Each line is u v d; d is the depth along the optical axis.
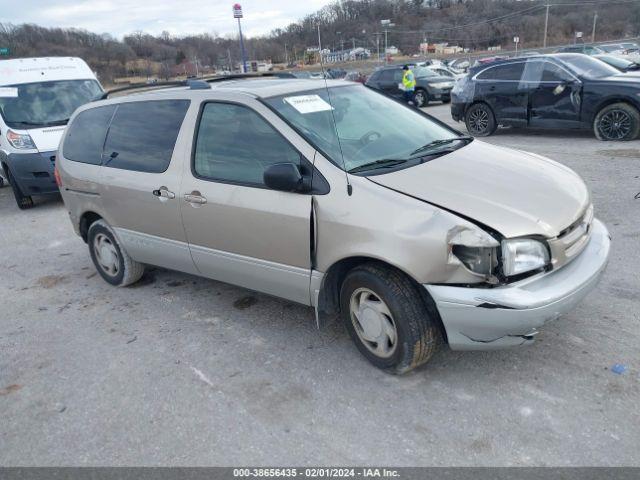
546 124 10.32
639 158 7.89
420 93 19.12
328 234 3.17
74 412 3.20
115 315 4.45
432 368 3.29
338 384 3.23
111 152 4.59
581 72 9.83
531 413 2.83
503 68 10.86
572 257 3.01
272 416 3.00
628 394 2.89
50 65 9.48
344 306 3.36
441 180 3.14
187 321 4.21
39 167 8.20
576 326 3.57
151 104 4.30
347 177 3.16
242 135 3.66
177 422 3.03
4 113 8.50
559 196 3.11
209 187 3.77
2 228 7.73
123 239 4.68
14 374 3.69
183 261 4.24
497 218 2.79
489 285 2.75
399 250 2.88
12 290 5.26
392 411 2.95
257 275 3.71
